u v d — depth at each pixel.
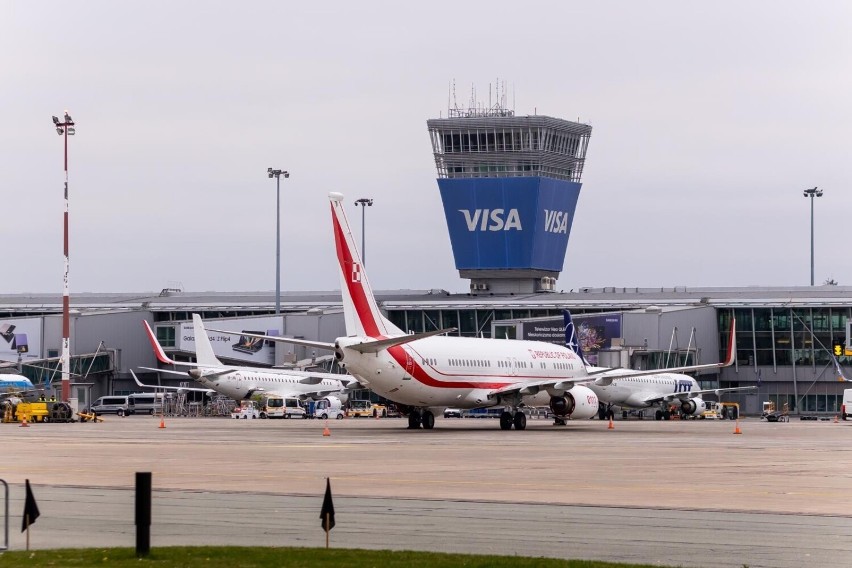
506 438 146.00
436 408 173.88
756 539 52.66
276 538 52.31
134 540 51.50
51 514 60.72
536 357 185.75
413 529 55.34
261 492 71.62
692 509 63.59
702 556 48.00
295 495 69.88
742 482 80.94
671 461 102.75
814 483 80.62
